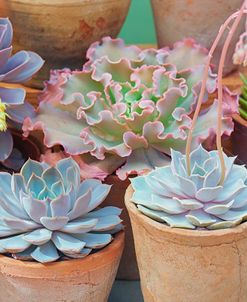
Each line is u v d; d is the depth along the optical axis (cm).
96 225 91
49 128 101
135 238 90
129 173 97
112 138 99
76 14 105
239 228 84
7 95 100
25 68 102
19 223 88
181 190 86
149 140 98
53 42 107
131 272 106
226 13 110
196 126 100
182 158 89
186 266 86
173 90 97
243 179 88
